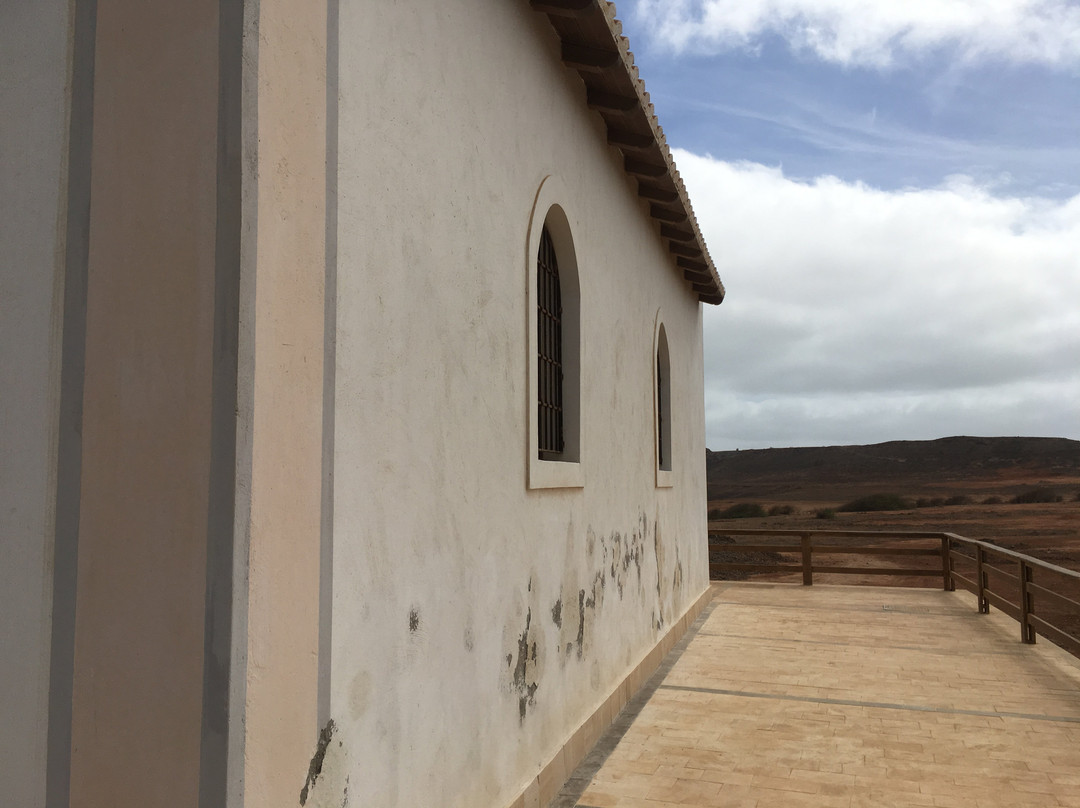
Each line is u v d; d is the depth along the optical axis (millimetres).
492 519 4129
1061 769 5410
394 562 3123
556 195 5277
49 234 2508
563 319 5852
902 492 50781
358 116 2930
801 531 14781
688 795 4914
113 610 2314
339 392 2760
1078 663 8586
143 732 2254
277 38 2438
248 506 2258
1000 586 23938
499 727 4152
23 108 2584
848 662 8578
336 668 2701
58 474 2426
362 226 2938
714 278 11523
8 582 2445
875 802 4848
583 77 5914
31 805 2350
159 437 2312
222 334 2271
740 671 8148
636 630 7527
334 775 2676
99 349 2410
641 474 7891
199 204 2326
